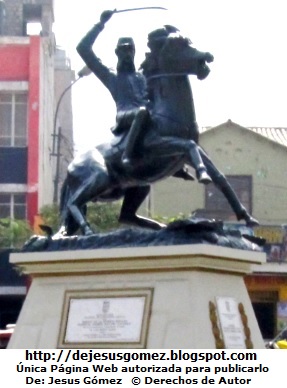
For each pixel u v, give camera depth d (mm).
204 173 8641
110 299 8812
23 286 27984
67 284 9133
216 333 8477
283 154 30438
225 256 8602
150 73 9375
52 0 33031
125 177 9484
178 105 9156
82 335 8852
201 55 9047
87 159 9570
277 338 19266
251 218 9227
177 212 29969
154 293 8594
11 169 29094
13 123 29266
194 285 8445
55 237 9328
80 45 9930
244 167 30391
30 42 29266
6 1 32969
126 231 8922
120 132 9586
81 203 9469
